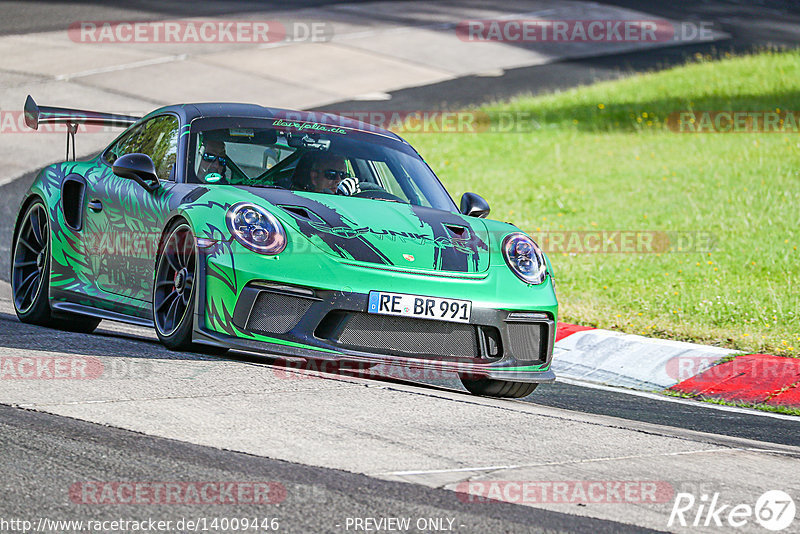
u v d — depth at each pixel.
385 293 17.38
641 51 86.50
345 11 95.56
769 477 13.78
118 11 88.19
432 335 17.83
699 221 41.09
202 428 13.41
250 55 76.19
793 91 66.50
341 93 67.94
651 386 23.69
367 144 22.53
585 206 44.31
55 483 11.00
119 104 60.41
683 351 25.12
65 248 22.52
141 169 19.73
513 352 18.56
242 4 95.12
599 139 57.75
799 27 101.69
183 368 17.05
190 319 18.08
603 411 19.55
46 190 23.39
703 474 13.55
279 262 17.31
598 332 26.89
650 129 59.28
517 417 16.06
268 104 63.25
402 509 10.92
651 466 13.70
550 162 52.91
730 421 19.64
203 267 17.69
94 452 12.10
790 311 29.48
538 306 18.77
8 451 11.95
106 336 21.27
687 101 65.69
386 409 15.52
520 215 42.97
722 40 92.06
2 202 41.22
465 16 97.38
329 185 20.70
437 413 15.64
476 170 51.66
